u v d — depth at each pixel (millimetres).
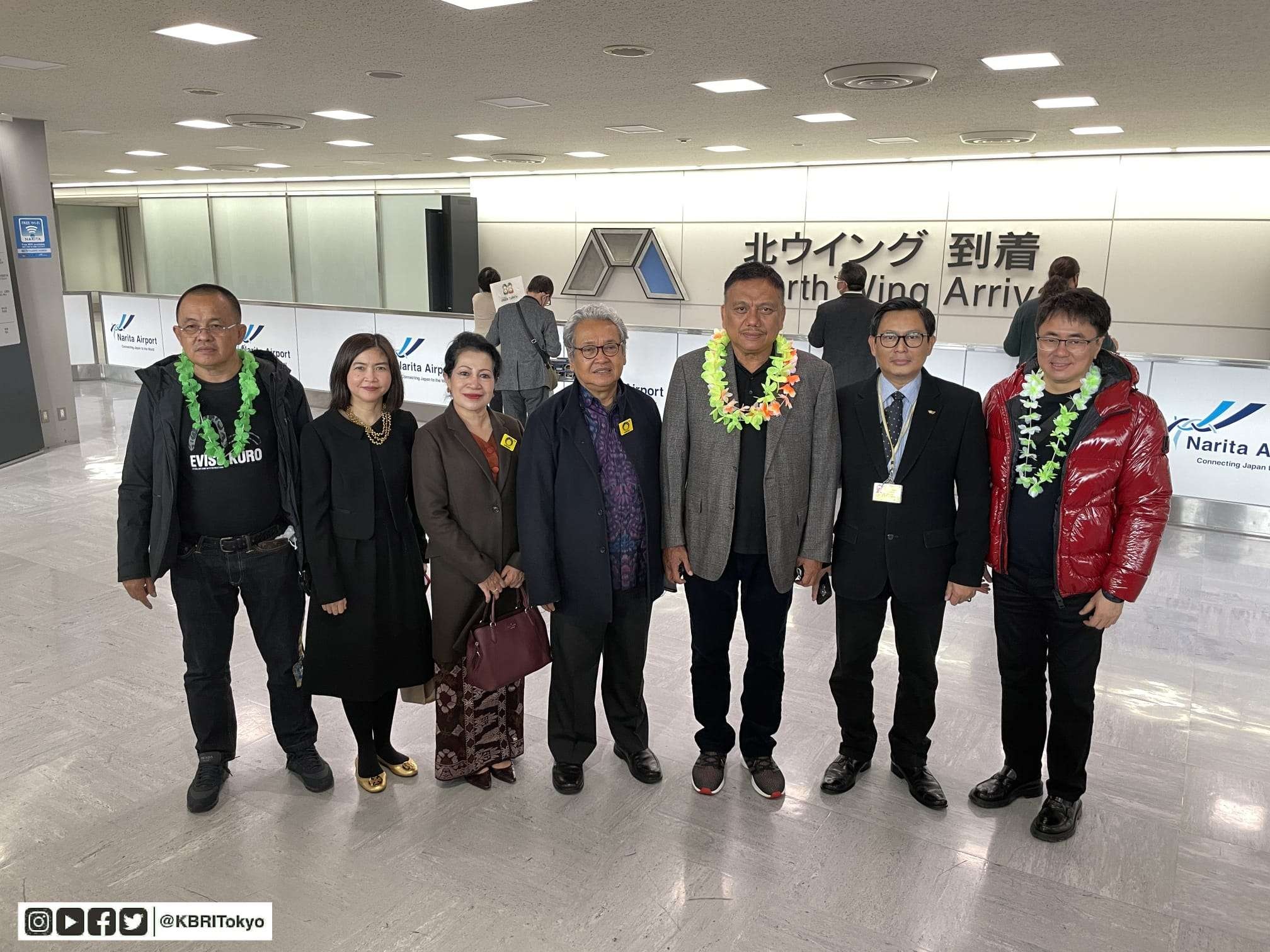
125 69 5875
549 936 2518
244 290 17969
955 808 3137
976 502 2877
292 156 11578
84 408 10562
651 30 4668
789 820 3061
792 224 12031
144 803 3127
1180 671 4199
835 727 3688
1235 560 5746
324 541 2875
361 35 4848
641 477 2984
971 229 10891
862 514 2973
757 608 3059
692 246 12844
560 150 10516
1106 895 2709
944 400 2875
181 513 2926
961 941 2523
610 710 3320
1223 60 5008
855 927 2570
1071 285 6055
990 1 3973
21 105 7383
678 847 2914
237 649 4328
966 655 4379
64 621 4648
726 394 2875
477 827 3010
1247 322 9688
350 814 3076
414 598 3031
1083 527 2748
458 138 9492
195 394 2863
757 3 4102
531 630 3029
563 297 14094
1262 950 2494
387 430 2971
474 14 4387
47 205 8211
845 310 6414
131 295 11984
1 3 4230
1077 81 5789
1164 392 6383
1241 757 3477
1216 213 9625
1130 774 3346
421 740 3578
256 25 4680
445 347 9500
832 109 7188
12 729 3602
